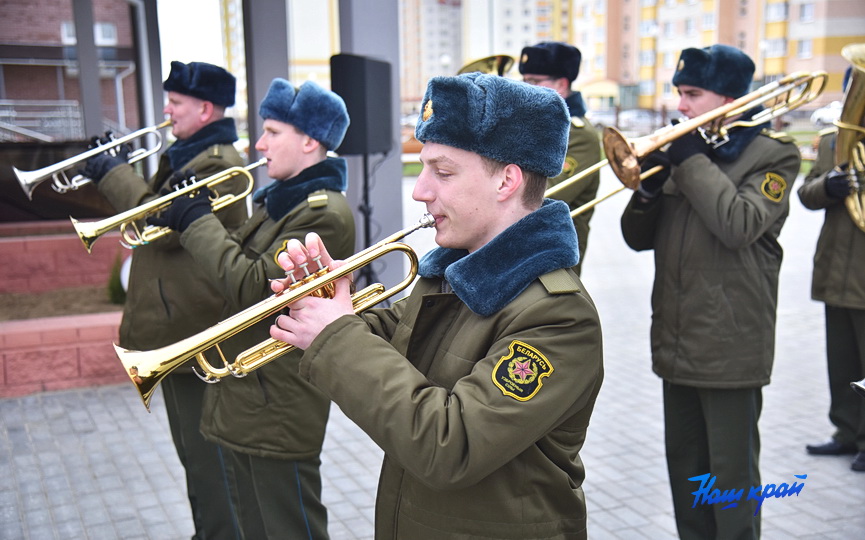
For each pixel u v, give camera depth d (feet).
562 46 12.60
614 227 40.83
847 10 83.97
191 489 10.55
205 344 5.48
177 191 9.50
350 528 11.44
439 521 5.02
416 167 70.90
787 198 9.44
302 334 4.94
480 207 4.99
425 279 5.59
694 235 9.55
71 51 44.06
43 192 24.50
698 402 9.84
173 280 10.77
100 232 9.45
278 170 9.18
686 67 9.95
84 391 17.42
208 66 11.33
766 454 13.58
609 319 22.86
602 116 86.99
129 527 11.53
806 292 25.53
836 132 13.39
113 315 18.42
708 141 9.53
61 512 11.99
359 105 18.60
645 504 11.91
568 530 5.17
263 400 8.61
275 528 8.79
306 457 8.85
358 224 21.72
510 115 4.85
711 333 9.43
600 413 15.60
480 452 4.53
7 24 42.78
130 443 14.57
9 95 43.73
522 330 4.76
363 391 4.72
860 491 12.23
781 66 87.86
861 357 13.05
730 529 9.52
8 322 17.81
